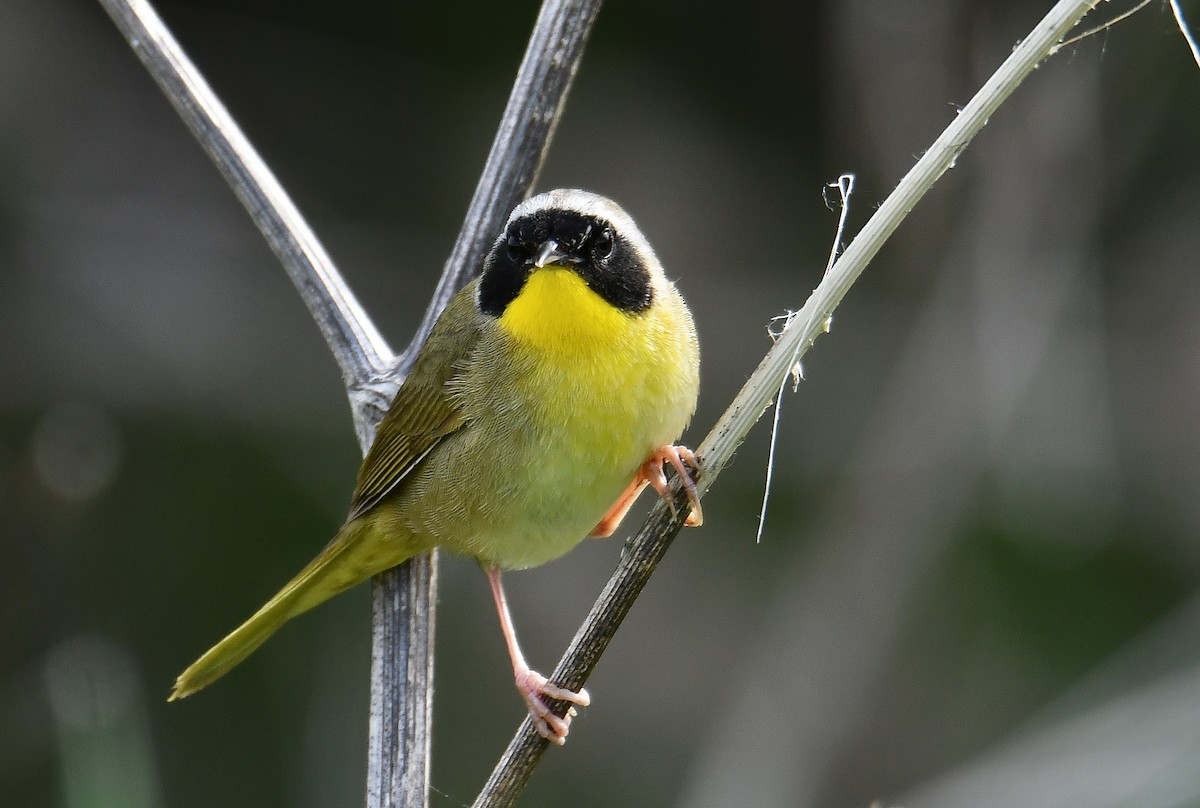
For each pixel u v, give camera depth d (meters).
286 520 12.66
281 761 11.55
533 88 7.06
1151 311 13.13
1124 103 12.02
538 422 7.00
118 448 11.84
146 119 13.59
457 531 7.32
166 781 11.41
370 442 7.27
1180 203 13.19
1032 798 10.37
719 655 13.01
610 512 7.71
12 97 12.98
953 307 12.32
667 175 14.20
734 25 14.25
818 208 14.15
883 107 12.30
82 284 12.88
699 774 12.15
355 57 14.15
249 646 7.66
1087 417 12.17
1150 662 11.48
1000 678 12.31
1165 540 12.61
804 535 13.25
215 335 13.05
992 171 12.06
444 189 14.15
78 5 13.46
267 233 7.08
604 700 12.84
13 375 12.50
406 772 6.52
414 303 13.77
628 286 7.00
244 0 13.95
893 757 12.15
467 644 12.56
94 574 11.88
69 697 7.41
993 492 12.56
